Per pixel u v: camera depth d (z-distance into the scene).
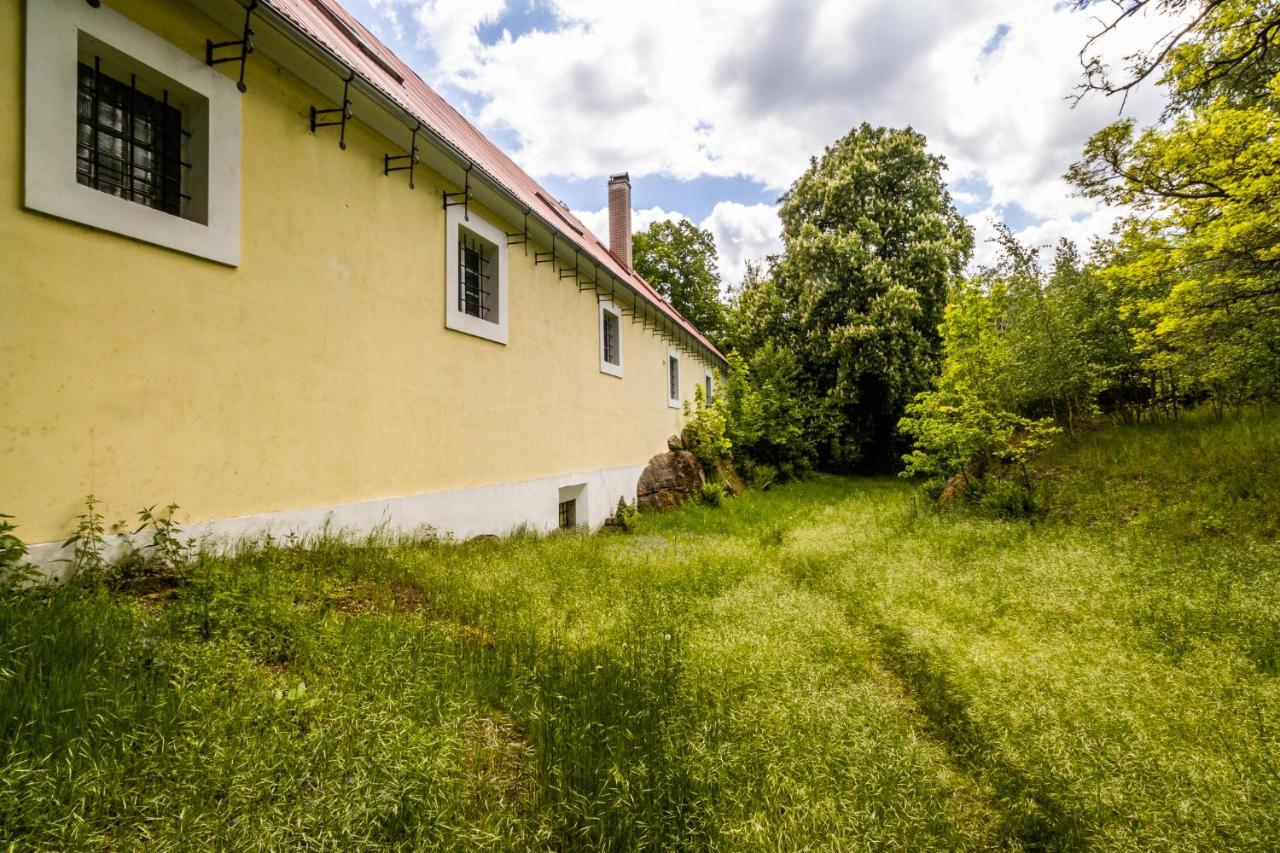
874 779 2.30
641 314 13.84
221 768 1.81
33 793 1.59
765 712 2.81
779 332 23.36
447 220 6.60
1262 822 2.00
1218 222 5.98
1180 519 6.67
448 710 2.47
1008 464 10.45
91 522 3.25
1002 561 6.04
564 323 9.66
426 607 4.01
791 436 20.48
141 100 3.80
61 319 3.15
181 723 2.03
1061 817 2.17
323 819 1.66
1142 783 2.26
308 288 4.77
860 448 21.92
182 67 3.78
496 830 1.80
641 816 1.97
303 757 1.91
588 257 9.67
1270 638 3.66
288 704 2.26
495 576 4.92
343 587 3.94
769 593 5.20
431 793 1.87
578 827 1.93
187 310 3.82
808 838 1.94
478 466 7.16
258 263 4.33
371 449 5.43
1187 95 5.04
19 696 1.95
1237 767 2.34
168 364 3.69
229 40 4.13
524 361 8.33
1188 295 6.56
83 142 3.49
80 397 3.24
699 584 5.51
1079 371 9.87
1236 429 8.32
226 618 2.89
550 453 9.09
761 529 10.68
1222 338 6.87
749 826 1.95
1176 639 3.79
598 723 2.55
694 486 14.02
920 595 5.16
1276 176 5.27
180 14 3.78
